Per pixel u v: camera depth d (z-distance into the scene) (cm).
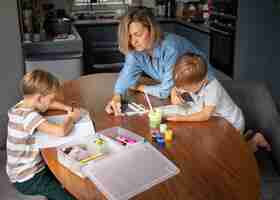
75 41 338
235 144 138
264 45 346
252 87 208
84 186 110
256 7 333
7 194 159
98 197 104
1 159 248
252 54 349
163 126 147
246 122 207
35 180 151
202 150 133
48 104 165
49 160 126
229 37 353
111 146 133
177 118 160
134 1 540
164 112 167
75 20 496
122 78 196
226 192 107
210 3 410
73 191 107
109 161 122
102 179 113
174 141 140
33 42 328
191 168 120
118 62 503
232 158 127
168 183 112
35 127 145
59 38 348
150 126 154
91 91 203
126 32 169
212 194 106
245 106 206
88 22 480
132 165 120
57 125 146
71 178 115
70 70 334
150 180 113
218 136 145
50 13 417
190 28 455
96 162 121
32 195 154
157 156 127
